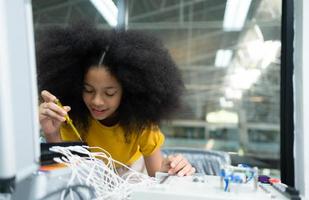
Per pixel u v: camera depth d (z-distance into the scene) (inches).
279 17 32.7
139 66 38.0
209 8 112.0
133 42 40.3
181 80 44.8
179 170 30.2
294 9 27.9
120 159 46.4
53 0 87.6
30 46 16.5
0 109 13.4
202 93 173.0
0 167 13.6
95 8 90.4
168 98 42.8
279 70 30.6
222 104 171.9
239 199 19.1
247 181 22.2
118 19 82.6
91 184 22.5
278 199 20.2
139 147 47.9
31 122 16.4
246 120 160.2
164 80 41.0
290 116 27.8
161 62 40.8
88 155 26.1
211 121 172.1
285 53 28.6
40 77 39.5
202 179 25.6
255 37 122.2
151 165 47.6
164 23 122.1
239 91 163.8
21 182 17.7
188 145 161.3
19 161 14.8
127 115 42.5
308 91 25.9
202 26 123.9
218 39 136.5
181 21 121.6
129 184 24.5
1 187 15.0
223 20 119.2
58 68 39.1
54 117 34.6
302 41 26.4
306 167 25.6
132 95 41.4
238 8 106.0
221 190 21.3
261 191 21.7
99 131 44.1
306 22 26.2
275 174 30.5
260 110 146.3
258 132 149.6
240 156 92.4
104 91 37.2
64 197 20.2
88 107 40.2
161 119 43.6
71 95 41.3
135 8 109.7
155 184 23.1
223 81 171.2
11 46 14.1
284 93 28.6
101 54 37.4
